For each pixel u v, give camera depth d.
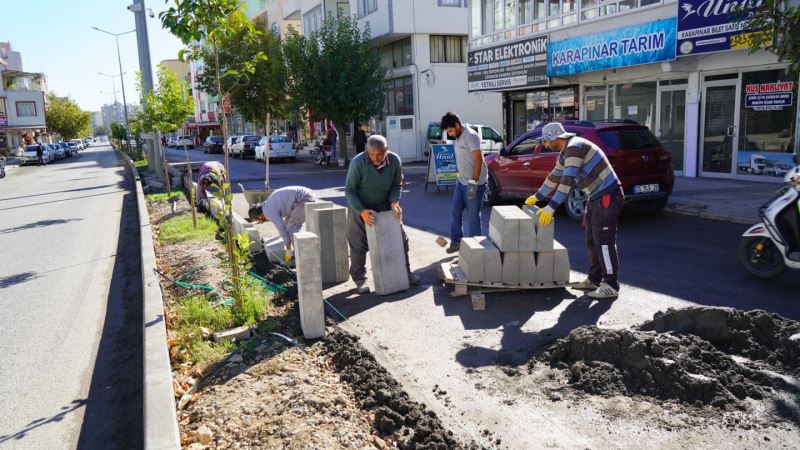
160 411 3.53
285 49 26.11
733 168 13.88
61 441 3.96
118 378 4.91
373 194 6.30
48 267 9.09
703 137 14.48
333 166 26.94
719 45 12.54
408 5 26.14
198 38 5.52
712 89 14.06
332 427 3.49
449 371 4.39
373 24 27.77
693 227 9.50
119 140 71.94
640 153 9.82
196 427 3.62
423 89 26.95
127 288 7.61
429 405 3.85
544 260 6.10
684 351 4.04
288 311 5.73
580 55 16.22
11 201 19.38
